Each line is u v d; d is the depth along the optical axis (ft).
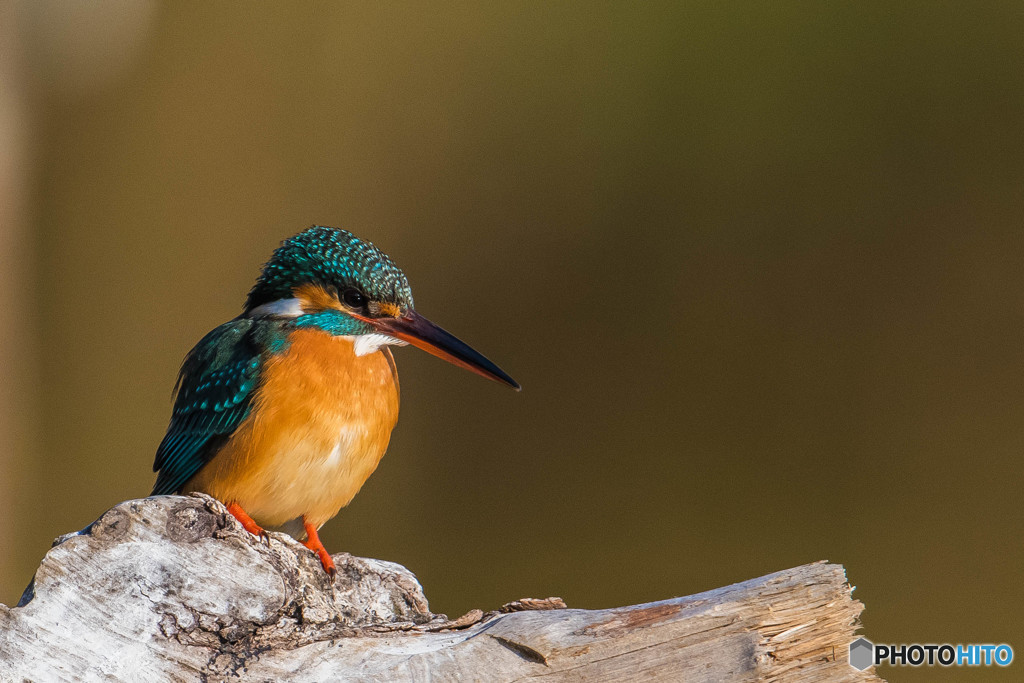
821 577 13.33
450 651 13.75
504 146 56.65
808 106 53.83
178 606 13.60
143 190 54.65
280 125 57.06
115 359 53.21
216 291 55.11
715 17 56.03
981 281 49.65
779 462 47.03
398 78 58.29
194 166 55.88
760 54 55.16
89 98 52.08
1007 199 50.57
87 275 53.57
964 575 39.24
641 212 53.98
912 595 39.04
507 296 54.65
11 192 46.16
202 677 13.44
